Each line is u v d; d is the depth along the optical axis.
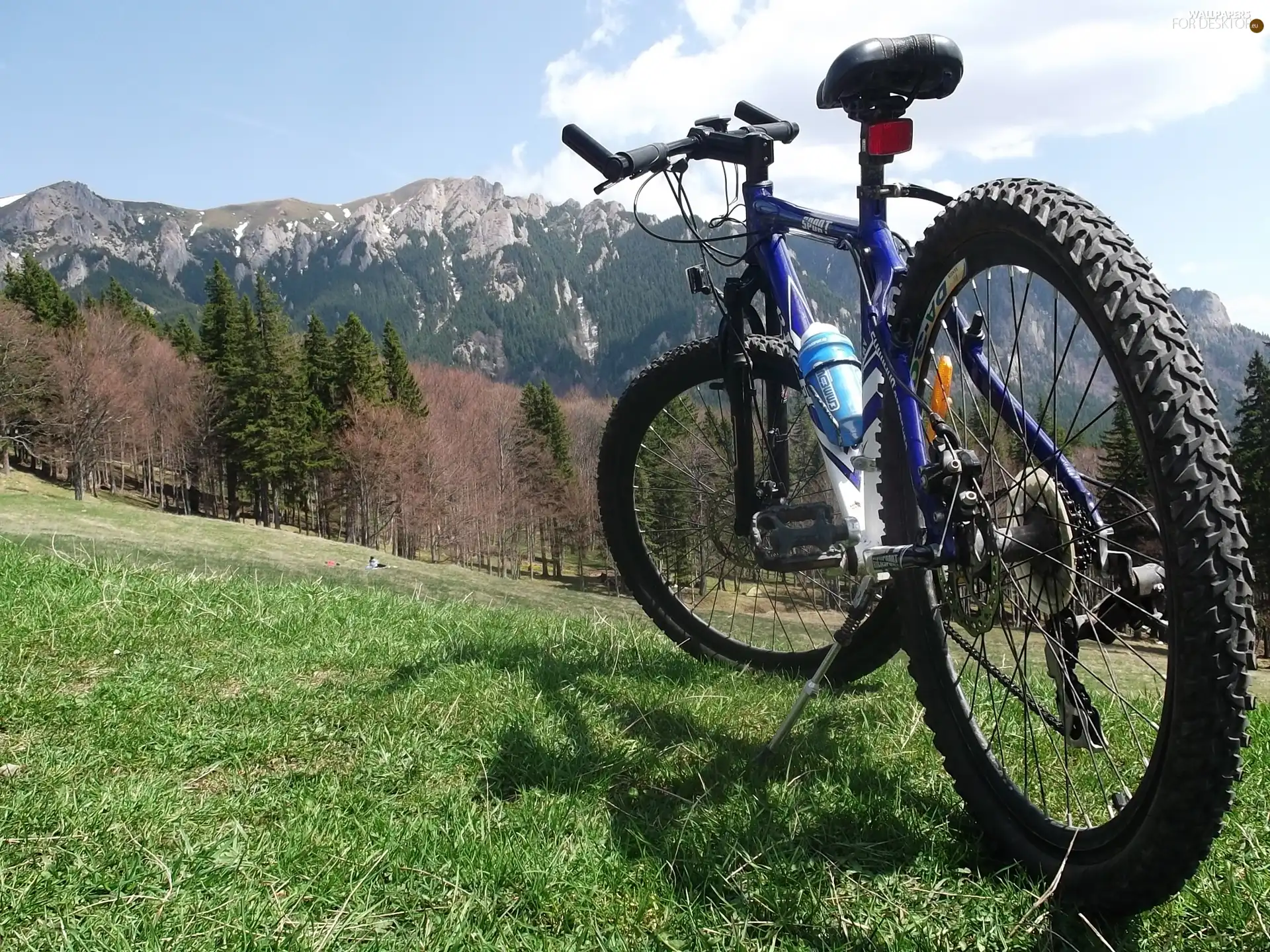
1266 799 2.10
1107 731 2.53
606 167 2.75
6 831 1.88
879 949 1.62
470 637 3.75
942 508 1.91
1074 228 1.58
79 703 2.68
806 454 2.97
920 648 2.19
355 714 2.69
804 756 2.50
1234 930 1.62
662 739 2.65
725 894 1.79
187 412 61.69
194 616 3.71
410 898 1.72
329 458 61.84
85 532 25.53
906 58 2.16
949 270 2.01
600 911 1.71
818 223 2.62
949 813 2.14
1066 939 1.61
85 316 67.69
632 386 3.61
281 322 61.41
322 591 4.40
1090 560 1.72
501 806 2.12
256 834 1.93
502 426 64.56
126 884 1.71
